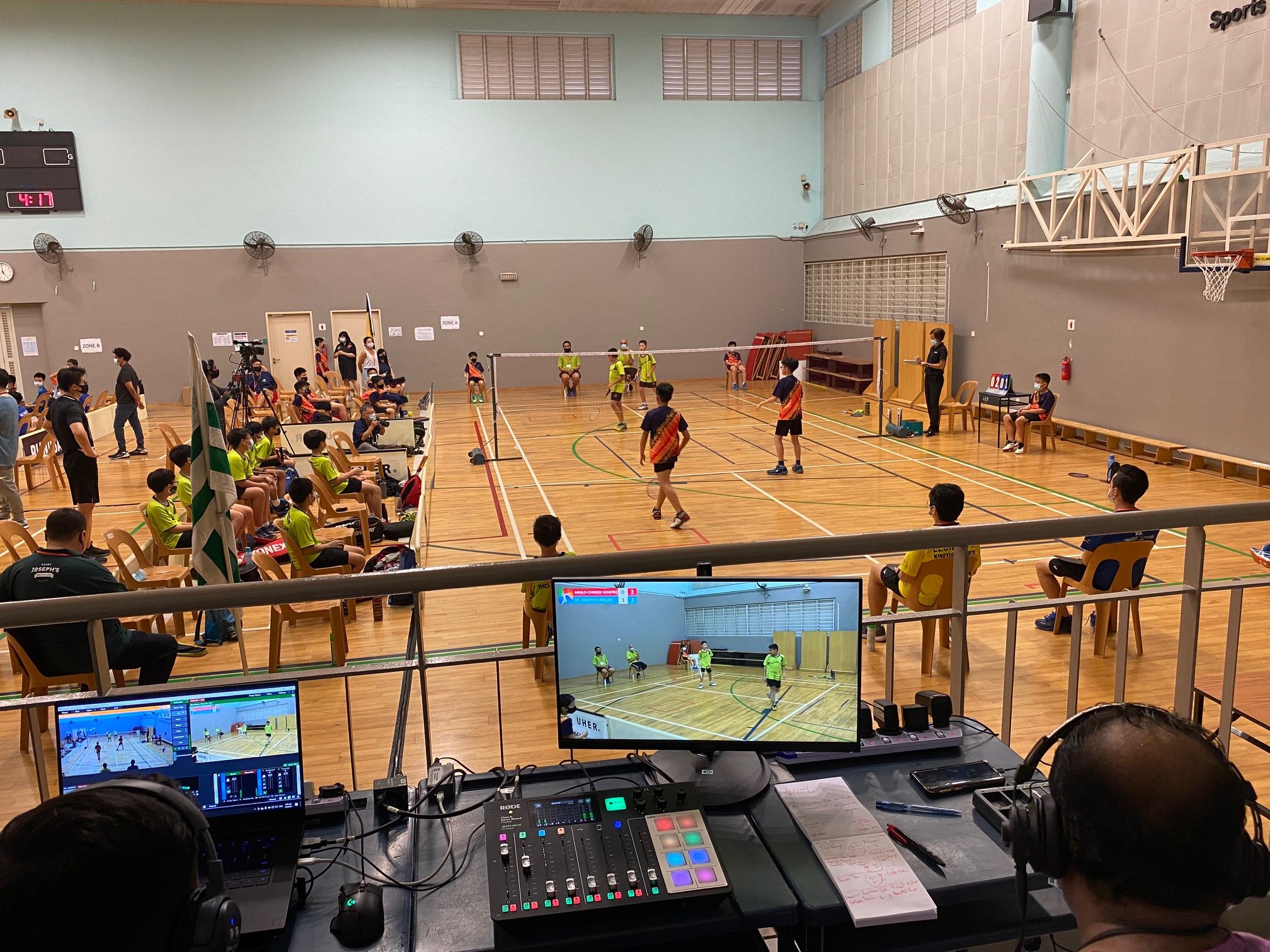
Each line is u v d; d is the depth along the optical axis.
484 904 2.00
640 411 18.78
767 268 23.59
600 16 21.58
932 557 5.47
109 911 0.92
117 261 20.48
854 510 9.93
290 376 21.58
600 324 23.00
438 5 20.66
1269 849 1.20
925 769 2.47
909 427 14.70
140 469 13.64
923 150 18.03
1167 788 0.98
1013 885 2.03
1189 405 11.68
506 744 4.79
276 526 8.11
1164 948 0.99
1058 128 14.29
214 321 21.11
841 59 21.66
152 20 19.81
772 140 22.95
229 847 2.14
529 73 21.64
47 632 4.52
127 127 20.05
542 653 2.86
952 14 16.81
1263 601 6.73
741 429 15.82
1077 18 13.88
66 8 19.39
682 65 22.28
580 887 1.91
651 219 22.77
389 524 9.12
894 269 19.22
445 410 19.41
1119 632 3.55
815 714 2.36
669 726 2.40
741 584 2.36
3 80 19.41
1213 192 11.27
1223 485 10.55
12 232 19.95
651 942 1.88
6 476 9.38
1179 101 12.09
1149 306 12.24
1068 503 9.88
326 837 2.29
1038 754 1.45
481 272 22.17
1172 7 12.12
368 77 20.94
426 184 21.55
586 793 2.14
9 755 4.85
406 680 2.94
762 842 2.17
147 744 2.23
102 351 20.73
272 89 20.56
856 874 2.02
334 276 21.50
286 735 2.23
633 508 10.34
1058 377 14.17
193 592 2.59
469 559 8.48
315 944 1.90
